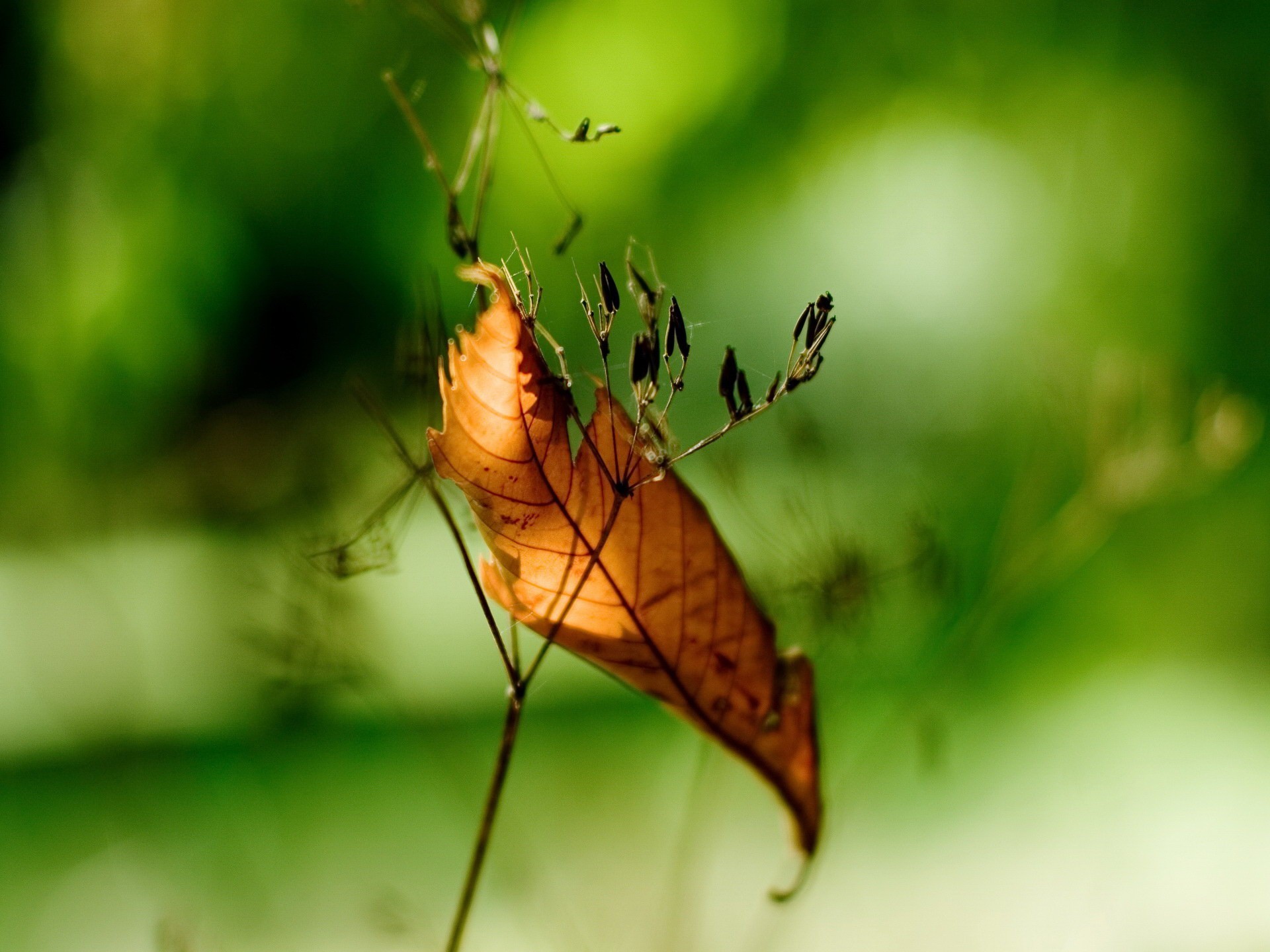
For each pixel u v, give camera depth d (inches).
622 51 92.5
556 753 65.5
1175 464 29.2
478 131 19.9
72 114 94.3
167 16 96.1
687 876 38.5
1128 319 84.6
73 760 61.2
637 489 18.9
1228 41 84.3
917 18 90.2
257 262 107.7
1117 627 84.7
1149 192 86.6
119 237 94.5
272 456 43.6
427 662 78.0
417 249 106.7
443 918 42.8
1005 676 78.7
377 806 57.2
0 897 49.9
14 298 89.5
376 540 20.1
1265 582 84.3
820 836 19.8
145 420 89.0
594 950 33.1
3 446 83.1
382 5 95.3
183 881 48.4
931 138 92.3
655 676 19.2
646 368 18.7
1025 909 43.8
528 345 18.6
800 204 96.1
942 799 57.2
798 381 18.8
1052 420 32.6
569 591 18.9
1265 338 84.2
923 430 82.7
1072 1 87.4
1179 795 61.0
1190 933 45.3
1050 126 89.4
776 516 24.5
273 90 102.9
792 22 92.2
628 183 93.3
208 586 52.4
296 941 42.9
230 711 61.0
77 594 43.7
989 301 88.0
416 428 21.0
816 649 23.5
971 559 67.4
